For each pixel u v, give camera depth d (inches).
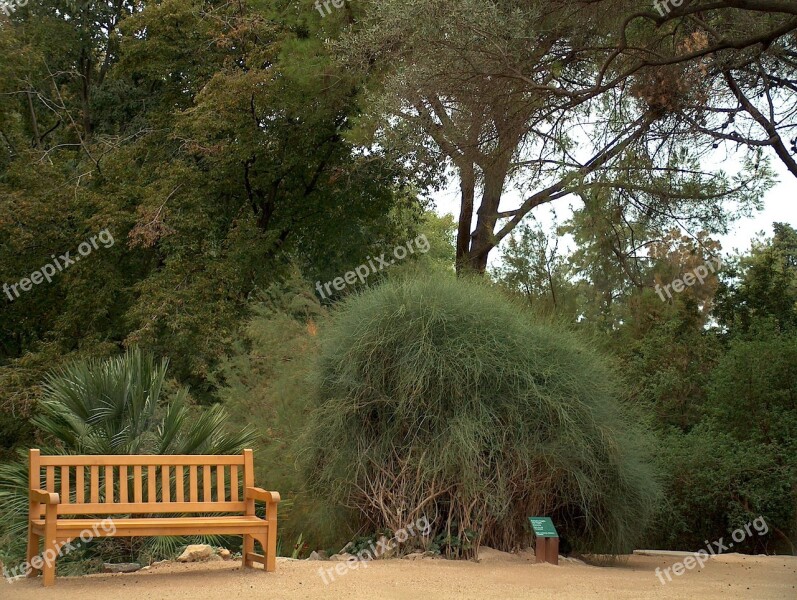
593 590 263.6
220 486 310.3
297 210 901.2
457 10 461.7
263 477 437.4
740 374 555.2
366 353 343.0
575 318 516.4
